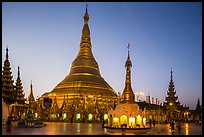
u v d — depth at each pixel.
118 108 51.31
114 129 46.81
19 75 111.19
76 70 140.62
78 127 63.09
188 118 146.88
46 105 116.00
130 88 53.78
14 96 106.75
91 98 118.12
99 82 136.50
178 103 133.62
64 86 132.12
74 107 112.50
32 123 61.75
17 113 102.69
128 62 55.06
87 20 155.50
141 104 114.62
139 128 47.06
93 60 148.25
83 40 152.00
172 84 135.00
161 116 114.81
